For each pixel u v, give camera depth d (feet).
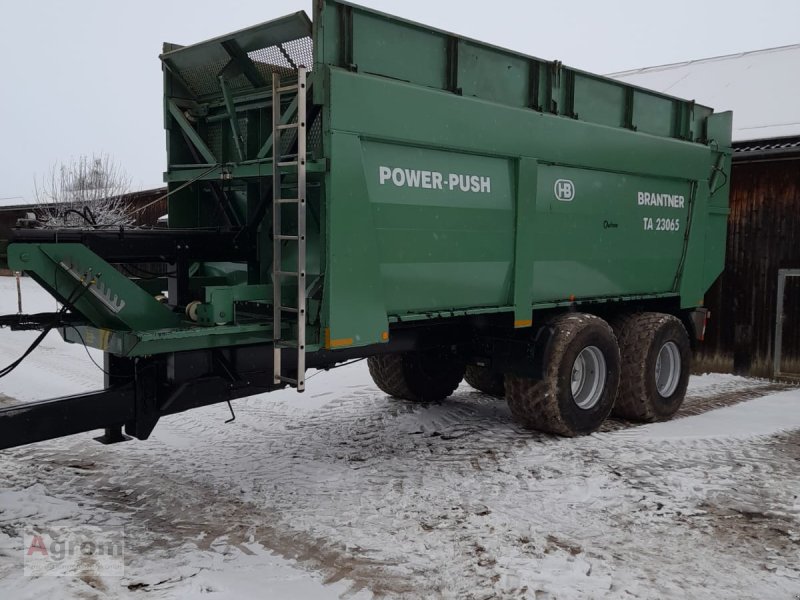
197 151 19.03
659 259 25.02
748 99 36.78
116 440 15.03
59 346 38.45
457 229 17.83
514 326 19.60
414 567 12.49
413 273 16.96
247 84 17.85
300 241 14.32
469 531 14.10
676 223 25.66
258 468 17.92
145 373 14.51
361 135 15.37
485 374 26.37
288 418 23.11
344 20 15.17
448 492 16.29
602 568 12.60
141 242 16.10
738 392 29.78
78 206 63.77
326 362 16.94
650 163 23.81
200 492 16.12
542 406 20.52
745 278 33.37
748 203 33.09
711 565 12.81
